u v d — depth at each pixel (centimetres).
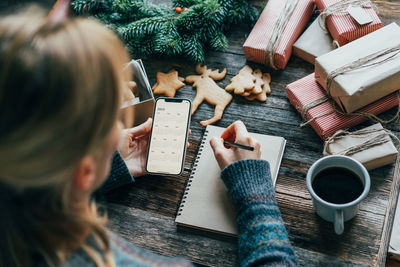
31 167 23
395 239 111
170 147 89
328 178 78
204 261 80
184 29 108
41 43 22
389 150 85
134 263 34
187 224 83
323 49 104
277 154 90
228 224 82
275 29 105
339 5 102
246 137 81
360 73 88
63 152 23
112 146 30
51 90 22
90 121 23
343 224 76
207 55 112
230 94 104
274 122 99
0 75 21
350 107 89
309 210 84
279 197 87
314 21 108
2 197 26
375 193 85
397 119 94
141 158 92
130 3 108
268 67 108
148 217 87
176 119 91
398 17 108
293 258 65
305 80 99
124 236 85
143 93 97
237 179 75
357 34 100
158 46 104
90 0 110
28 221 27
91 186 31
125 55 27
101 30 25
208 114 102
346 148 87
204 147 94
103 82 24
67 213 28
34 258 30
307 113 95
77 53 23
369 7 102
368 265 77
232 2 111
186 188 88
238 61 110
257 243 67
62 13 110
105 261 31
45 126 22
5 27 23
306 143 94
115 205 89
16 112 21
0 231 28
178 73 110
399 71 87
